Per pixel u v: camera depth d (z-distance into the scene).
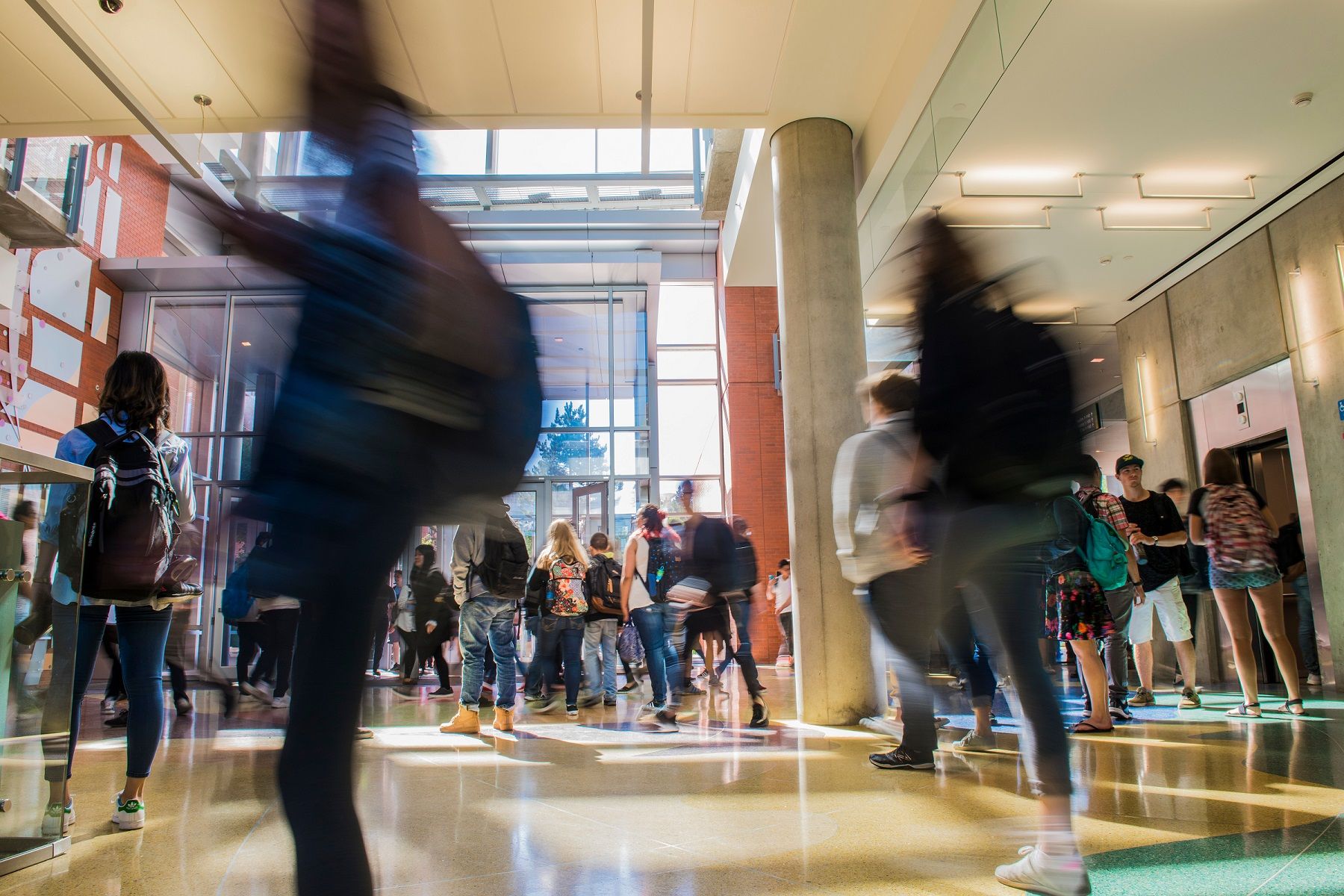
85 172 11.16
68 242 10.93
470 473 1.23
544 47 5.82
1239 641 5.46
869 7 5.71
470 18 5.53
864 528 3.00
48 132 6.52
